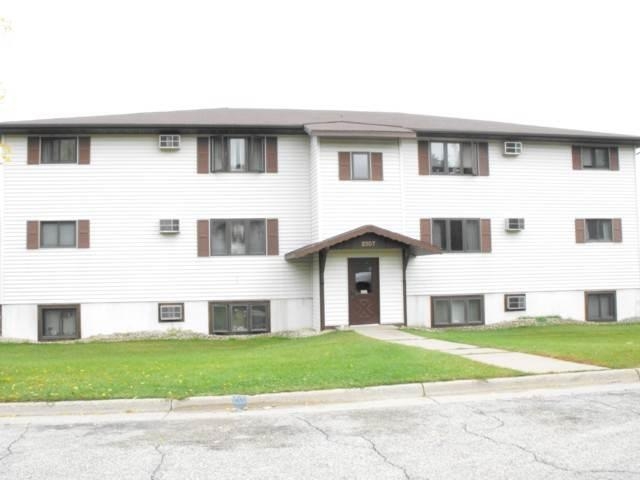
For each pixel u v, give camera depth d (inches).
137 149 808.9
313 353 496.4
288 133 826.8
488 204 869.2
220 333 810.8
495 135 861.2
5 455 232.8
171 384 346.9
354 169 802.2
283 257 824.3
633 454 217.5
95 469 214.4
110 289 796.6
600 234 914.1
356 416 286.7
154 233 807.1
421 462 214.1
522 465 207.9
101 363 471.5
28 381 364.8
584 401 306.2
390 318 790.5
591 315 901.8
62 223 796.6
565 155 904.3
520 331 767.7
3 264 783.7
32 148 791.7
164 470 212.1
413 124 887.1
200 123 805.2
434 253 781.3
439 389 336.5
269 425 274.1
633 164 930.1
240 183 824.3
